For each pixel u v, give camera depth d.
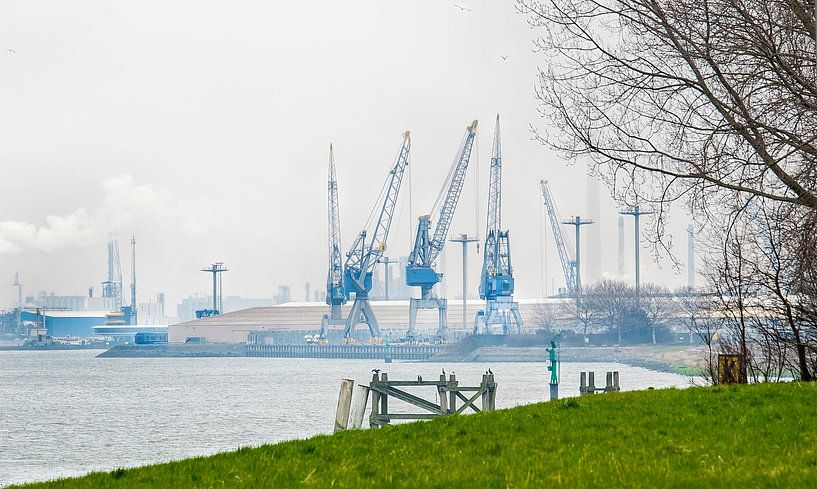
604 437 70.12
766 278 105.00
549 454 65.31
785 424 69.38
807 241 92.50
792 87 92.75
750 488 51.66
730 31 95.00
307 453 73.88
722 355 106.44
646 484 53.81
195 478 67.56
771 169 92.88
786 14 94.56
